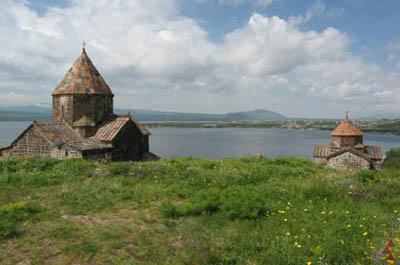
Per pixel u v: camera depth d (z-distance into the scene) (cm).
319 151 3569
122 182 1109
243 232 636
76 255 517
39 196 899
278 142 12462
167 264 495
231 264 501
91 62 2212
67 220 693
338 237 591
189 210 755
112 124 2053
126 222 698
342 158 2992
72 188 980
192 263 495
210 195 830
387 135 19600
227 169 1438
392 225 657
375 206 801
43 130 1731
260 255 527
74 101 2011
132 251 539
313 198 871
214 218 721
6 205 754
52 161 1316
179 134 17975
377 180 1078
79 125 1975
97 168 1275
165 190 1011
